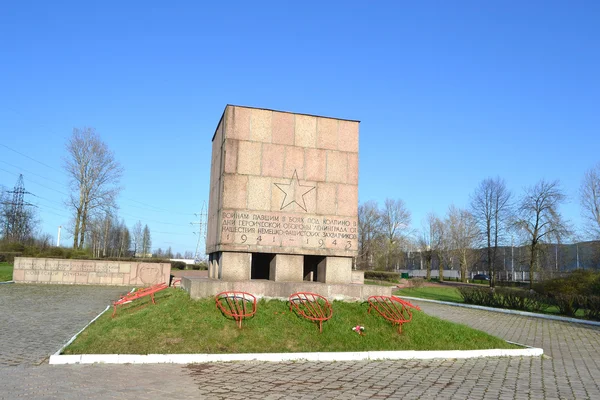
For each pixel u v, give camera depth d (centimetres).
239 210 1256
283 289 1211
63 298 2048
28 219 6297
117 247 8081
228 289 1183
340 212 1327
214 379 803
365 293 1256
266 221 1269
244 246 1247
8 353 943
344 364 957
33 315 1495
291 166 1305
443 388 805
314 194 1312
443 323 1246
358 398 723
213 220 1412
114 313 1309
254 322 1080
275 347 1004
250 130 1288
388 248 6869
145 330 1020
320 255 1302
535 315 2208
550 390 823
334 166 1338
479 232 5306
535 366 1039
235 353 957
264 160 1288
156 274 2962
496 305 2559
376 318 1174
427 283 5544
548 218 4381
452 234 6869
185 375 822
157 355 909
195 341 984
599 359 1177
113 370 838
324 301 1201
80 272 2888
